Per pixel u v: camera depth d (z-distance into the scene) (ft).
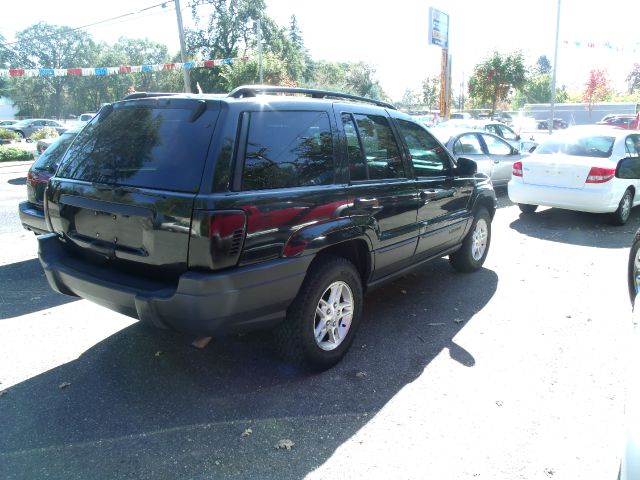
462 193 17.97
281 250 10.73
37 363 12.83
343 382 12.03
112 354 13.32
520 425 10.37
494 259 22.17
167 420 10.50
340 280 12.50
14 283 18.75
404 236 14.66
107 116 12.39
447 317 15.85
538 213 32.53
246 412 10.80
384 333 14.70
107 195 10.89
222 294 9.84
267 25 193.47
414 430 10.23
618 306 16.58
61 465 9.18
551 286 18.58
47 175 19.84
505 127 50.70
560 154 29.04
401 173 14.89
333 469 9.13
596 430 10.19
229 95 10.99
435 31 75.05
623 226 28.68
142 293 10.28
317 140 12.05
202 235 9.57
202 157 9.96
